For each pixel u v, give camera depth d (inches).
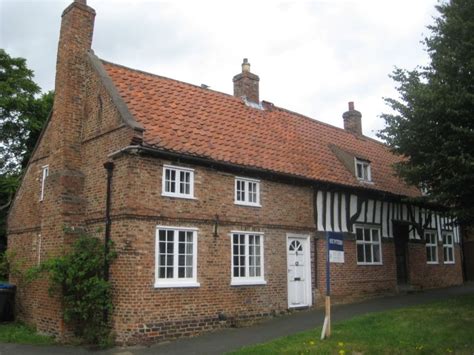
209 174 534.6
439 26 564.7
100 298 464.4
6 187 919.7
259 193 586.9
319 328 464.1
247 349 383.9
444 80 545.0
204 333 493.7
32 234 636.7
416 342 399.5
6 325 582.9
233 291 534.9
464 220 577.0
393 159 933.8
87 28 590.9
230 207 548.1
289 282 609.9
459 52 527.5
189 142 535.8
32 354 427.2
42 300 541.6
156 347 434.3
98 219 504.7
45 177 622.5
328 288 424.8
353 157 747.4
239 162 559.2
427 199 589.6
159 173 491.5
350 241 703.1
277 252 596.1
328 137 833.5
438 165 541.0
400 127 581.6
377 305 633.0
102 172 512.1
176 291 482.0
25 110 969.5
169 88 623.8
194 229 508.1
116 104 506.3
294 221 624.4
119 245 470.3
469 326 450.6
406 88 585.0
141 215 469.1
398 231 811.4
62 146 546.3
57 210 530.0
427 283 857.5
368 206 751.7
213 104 664.4
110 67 582.6
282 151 667.4
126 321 448.8
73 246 503.5
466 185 519.8
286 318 563.2
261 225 579.2
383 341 402.6
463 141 518.0
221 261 528.4
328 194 684.7
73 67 568.1
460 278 974.4
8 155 1000.9
